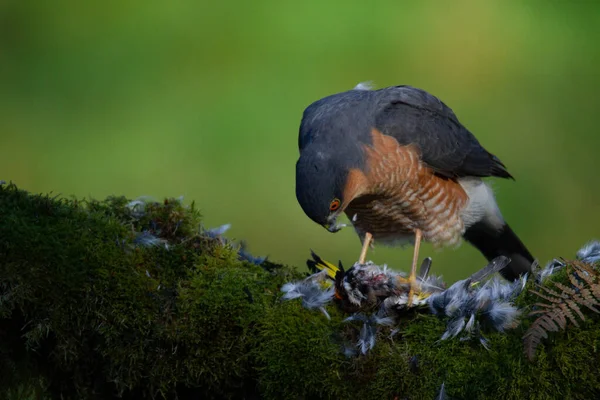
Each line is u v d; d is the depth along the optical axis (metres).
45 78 17.70
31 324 6.20
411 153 9.69
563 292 5.79
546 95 18.05
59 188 16.16
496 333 5.95
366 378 6.02
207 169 16.06
